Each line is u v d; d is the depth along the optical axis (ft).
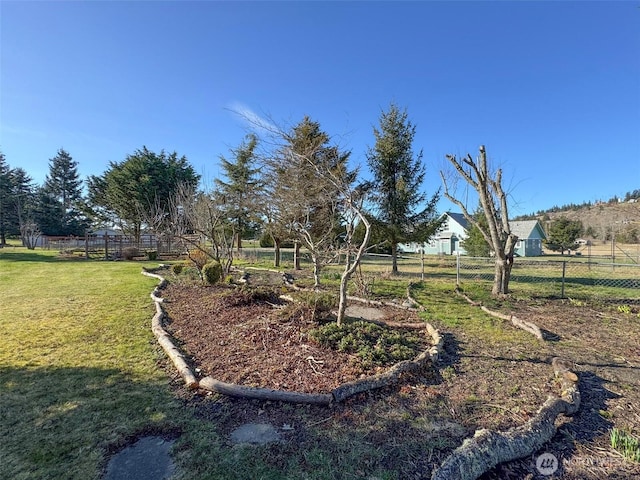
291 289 25.03
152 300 22.21
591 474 6.09
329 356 11.82
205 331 15.10
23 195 115.55
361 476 6.06
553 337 14.58
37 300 22.40
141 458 6.68
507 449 6.40
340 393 8.91
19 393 9.44
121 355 12.49
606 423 7.81
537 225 99.45
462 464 5.95
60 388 9.78
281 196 22.58
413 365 10.72
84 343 13.79
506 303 21.68
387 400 8.94
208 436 7.43
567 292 26.71
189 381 9.95
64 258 57.52
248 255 58.29
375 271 40.75
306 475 6.11
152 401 9.05
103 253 66.23
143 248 70.54
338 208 23.26
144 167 84.43
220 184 46.52
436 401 8.88
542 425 7.19
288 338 13.48
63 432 7.56
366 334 13.71
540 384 9.89
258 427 7.80
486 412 8.31
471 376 10.51
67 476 6.15
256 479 6.03
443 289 27.20
